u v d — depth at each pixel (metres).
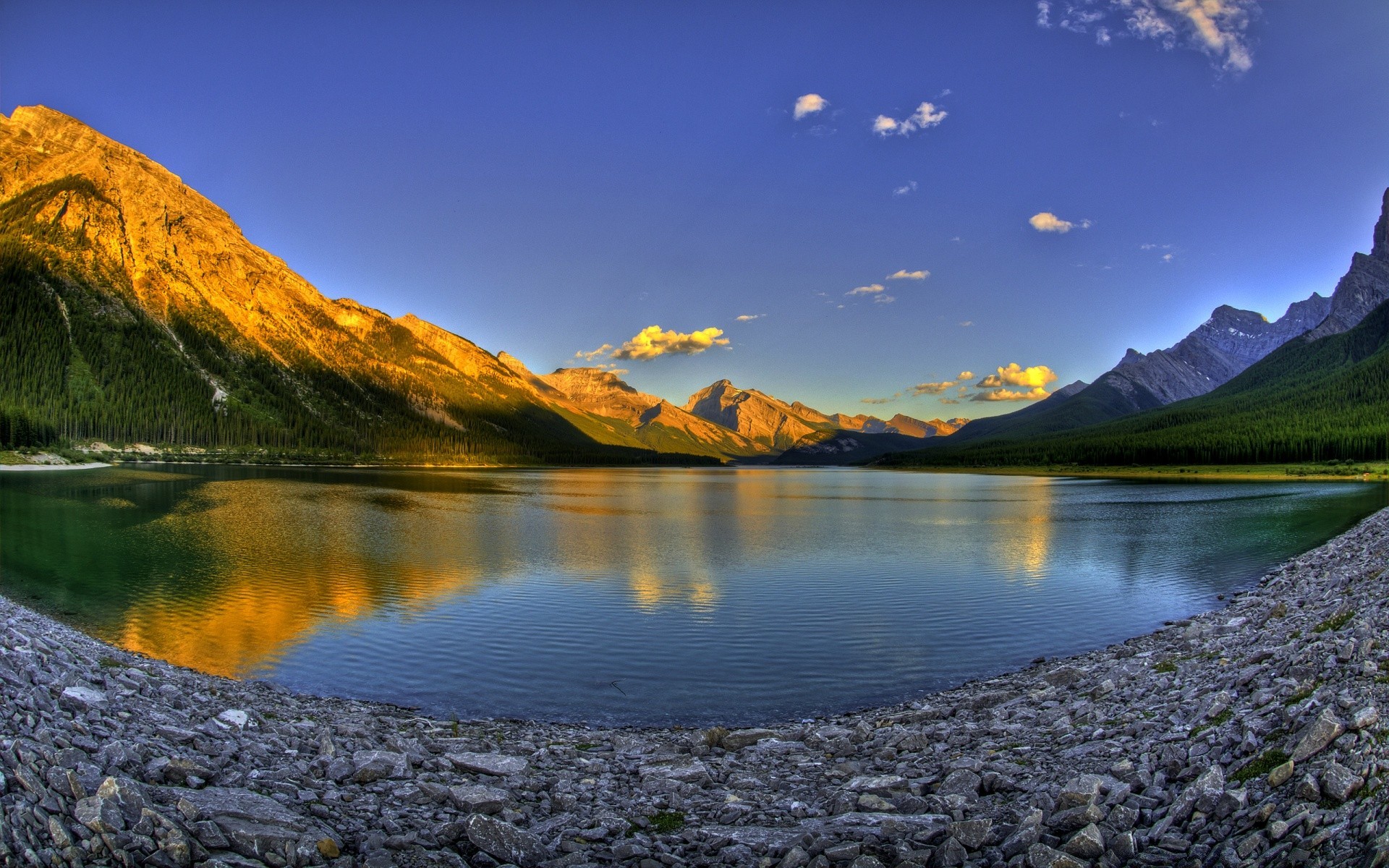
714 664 25.95
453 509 90.38
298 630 29.78
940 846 10.44
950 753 15.43
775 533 68.69
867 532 70.44
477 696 22.55
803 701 22.33
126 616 31.28
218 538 55.44
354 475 173.25
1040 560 50.50
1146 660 21.27
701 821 12.40
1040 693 19.69
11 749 9.91
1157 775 11.57
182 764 11.48
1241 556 50.16
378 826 11.21
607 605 35.25
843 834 11.19
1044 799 11.59
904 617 33.22
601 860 10.75
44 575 39.16
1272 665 14.90
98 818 8.95
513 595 37.53
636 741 17.53
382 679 23.95
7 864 7.87
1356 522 68.56
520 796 13.41
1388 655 11.98
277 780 12.27
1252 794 9.98
